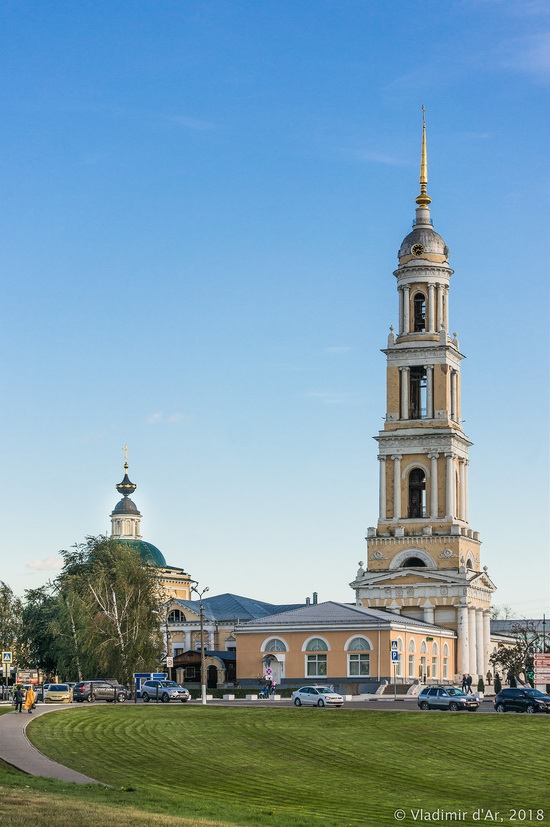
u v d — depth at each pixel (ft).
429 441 528.22
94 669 454.81
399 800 190.90
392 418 535.60
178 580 653.30
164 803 159.43
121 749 232.32
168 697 374.02
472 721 284.20
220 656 536.42
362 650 451.53
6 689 409.49
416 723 279.90
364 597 522.47
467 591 511.81
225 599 620.90
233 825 141.49
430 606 513.45
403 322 543.39
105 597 465.47
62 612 467.93
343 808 179.52
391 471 532.32
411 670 464.65
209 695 441.68
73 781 183.73
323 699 344.08
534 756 237.25
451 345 536.01
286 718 288.30
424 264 540.93
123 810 145.07
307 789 199.31
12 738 238.07
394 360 539.29
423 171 558.15
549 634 627.87
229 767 218.38
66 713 289.94
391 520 527.81
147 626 464.24
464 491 540.52
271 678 423.64
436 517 523.70
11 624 563.89
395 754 237.66
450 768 224.33
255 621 470.39
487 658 540.52
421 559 521.24
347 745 246.47
